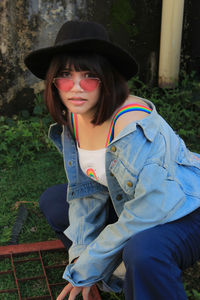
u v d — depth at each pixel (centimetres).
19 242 259
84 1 403
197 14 443
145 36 434
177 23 417
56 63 160
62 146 218
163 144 167
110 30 422
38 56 167
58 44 151
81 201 211
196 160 188
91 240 196
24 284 225
